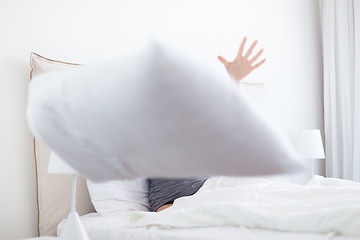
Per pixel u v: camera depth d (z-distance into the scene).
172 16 3.14
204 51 3.33
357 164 3.92
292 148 0.45
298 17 4.28
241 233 1.41
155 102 0.39
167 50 0.36
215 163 0.45
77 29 2.53
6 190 2.12
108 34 2.69
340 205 1.42
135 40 2.86
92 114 0.44
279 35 4.04
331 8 4.26
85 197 2.34
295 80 4.14
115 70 0.41
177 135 0.41
